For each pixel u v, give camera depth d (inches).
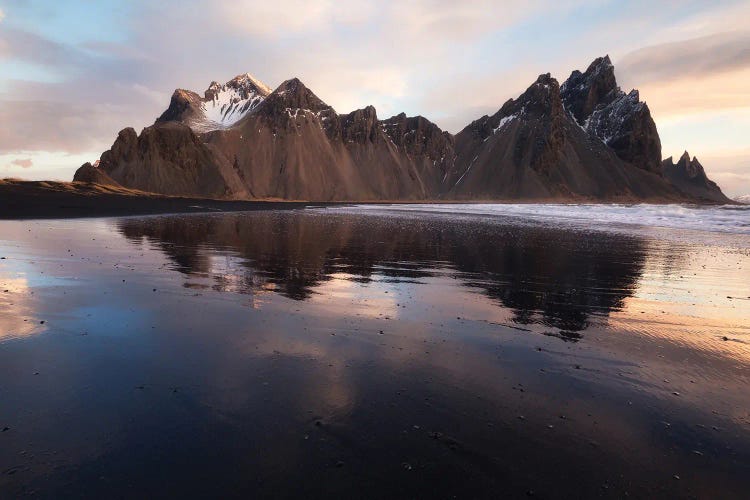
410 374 214.2
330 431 160.1
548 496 127.8
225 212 1910.7
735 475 139.1
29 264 486.9
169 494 124.4
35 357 224.5
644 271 519.8
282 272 488.7
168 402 178.5
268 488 128.0
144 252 608.1
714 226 1224.8
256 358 229.5
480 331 287.0
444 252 682.8
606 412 179.8
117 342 249.0
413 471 137.8
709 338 277.4
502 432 162.4
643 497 128.1
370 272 501.0
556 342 267.3
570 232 1059.9
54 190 2202.3
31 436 151.9
